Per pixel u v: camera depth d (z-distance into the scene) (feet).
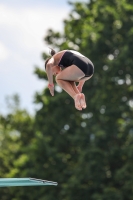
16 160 288.51
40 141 263.70
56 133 278.26
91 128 259.39
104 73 258.78
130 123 250.57
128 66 258.16
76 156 274.36
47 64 86.12
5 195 295.89
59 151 276.62
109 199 236.22
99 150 246.47
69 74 86.53
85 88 275.39
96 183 247.91
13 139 313.94
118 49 270.67
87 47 272.31
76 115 278.26
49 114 280.10
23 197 272.10
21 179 85.71
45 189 264.11
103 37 269.85
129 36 261.85
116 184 250.57
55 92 285.43
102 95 261.03
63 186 248.52
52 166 265.13
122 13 275.80
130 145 243.60
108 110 258.16
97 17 278.05
